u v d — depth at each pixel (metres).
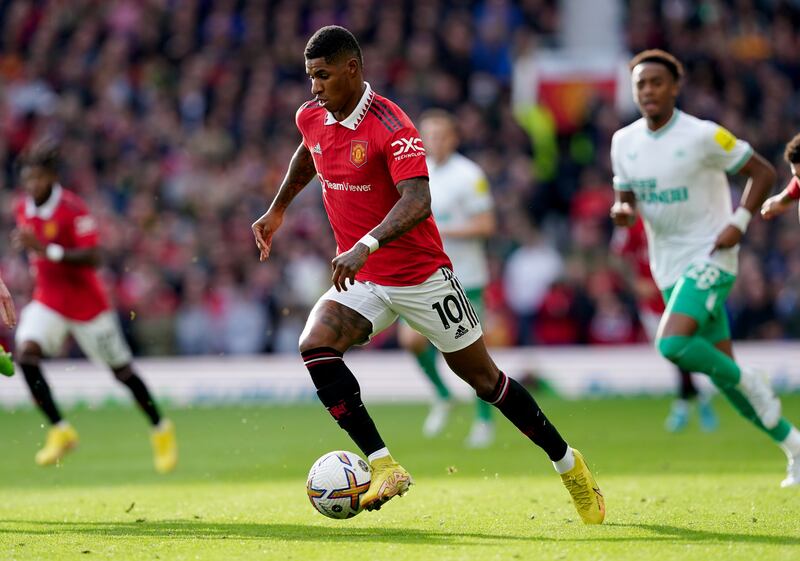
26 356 32.72
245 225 60.06
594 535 18.17
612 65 67.06
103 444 39.88
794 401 47.62
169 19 73.00
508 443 37.19
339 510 18.53
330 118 19.09
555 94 66.81
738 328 53.38
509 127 64.38
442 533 18.77
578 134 65.56
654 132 26.14
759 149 64.31
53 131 67.62
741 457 31.80
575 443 36.41
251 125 66.06
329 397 18.62
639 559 15.91
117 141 66.44
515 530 18.95
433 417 40.44
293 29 70.75
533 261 56.38
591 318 54.81
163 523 20.53
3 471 33.19
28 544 17.98
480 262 38.47
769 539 17.36
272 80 68.31
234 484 28.59
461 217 37.91
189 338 56.84
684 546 16.83
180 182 64.25
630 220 26.83
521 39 68.12
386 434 40.66
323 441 38.53
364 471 18.69
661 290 26.92
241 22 72.75
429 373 39.97
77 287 33.12
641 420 43.12
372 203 19.05
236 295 57.25
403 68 68.12
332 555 16.59
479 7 72.69
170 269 58.69
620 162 26.78
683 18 72.00
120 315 57.12
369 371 53.44
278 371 53.47
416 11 70.88
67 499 25.20
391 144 18.38
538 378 52.56
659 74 25.67
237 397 53.62
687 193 25.86
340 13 71.62
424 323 19.28
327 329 18.88
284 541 18.05
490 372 19.53
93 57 71.44
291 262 58.09
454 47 68.75
